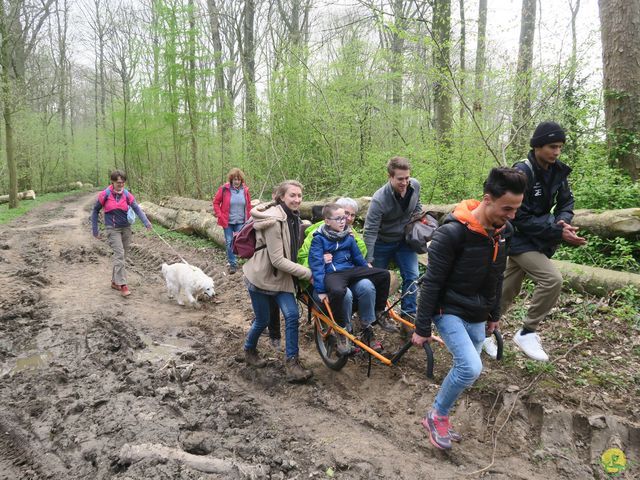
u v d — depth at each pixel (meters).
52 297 7.01
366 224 4.80
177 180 18.67
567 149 8.28
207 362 4.90
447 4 9.32
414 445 3.50
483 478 3.17
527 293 5.76
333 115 11.92
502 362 4.42
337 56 12.34
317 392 4.21
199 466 3.06
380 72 12.04
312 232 4.40
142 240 12.04
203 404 3.99
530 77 8.08
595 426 3.52
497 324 3.46
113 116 24.17
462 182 9.03
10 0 22.38
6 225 16.23
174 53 16.17
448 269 3.04
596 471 3.25
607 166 7.34
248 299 7.03
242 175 8.48
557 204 4.01
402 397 4.09
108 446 3.35
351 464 3.27
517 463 3.32
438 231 3.06
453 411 3.85
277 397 4.22
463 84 9.05
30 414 3.92
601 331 4.80
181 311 6.62
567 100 8.07
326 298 4.16
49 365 4.82
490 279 3.11
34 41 32.03
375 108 12.32
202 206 13.25
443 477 3.17
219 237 10.41
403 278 5.12
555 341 4.75
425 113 11.83
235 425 3.75
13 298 6.86
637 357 4.34
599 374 4.11
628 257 5.64
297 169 13.41
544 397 3.85
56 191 36.84
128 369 4.63
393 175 4.58
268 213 4.11
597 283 5.39
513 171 2.72
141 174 23.39
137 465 3.03
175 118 17.27
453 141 9.38
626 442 3.43
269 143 13.75
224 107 16.20
